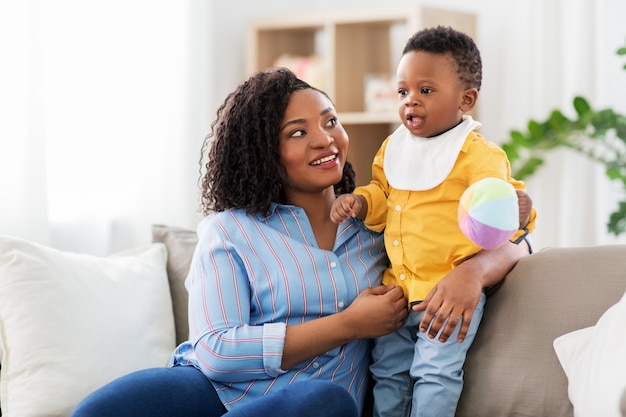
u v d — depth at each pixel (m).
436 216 1.66
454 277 1.59
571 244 3.41
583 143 3.31
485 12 3.77
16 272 1.88
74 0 2.98
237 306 1.67
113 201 3.17
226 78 3.89
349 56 3.76
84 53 3.02
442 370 1.63
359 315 1.62
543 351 1.63
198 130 3.41
